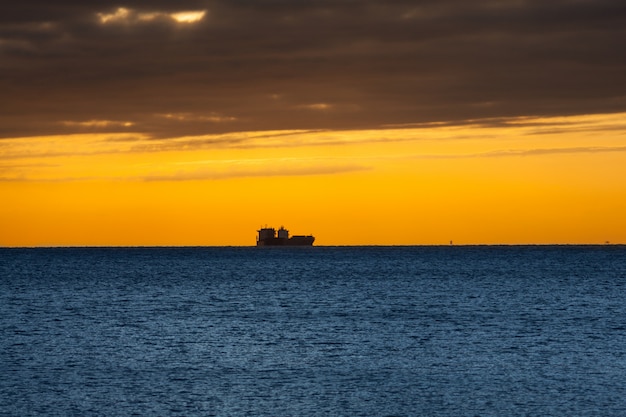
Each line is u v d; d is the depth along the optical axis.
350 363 182.50
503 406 141.62
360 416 135.38
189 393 150.62
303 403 143.50
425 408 140.38
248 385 157.62
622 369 174.25
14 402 143.25
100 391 151.88
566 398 147.38
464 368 176.25
